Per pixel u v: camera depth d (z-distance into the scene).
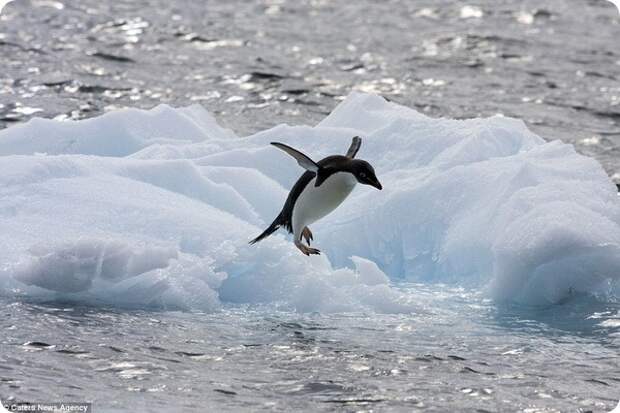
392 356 27.67
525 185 36.25
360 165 26.94
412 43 78.81
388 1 96.81
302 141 42.12
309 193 27.44
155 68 66.38
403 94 63.50
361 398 24.53
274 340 28.61
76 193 35.16
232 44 75.12
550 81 68.50
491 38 81.44
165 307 31.09
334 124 44.66
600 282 33.34
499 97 63.66
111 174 37.38
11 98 56.72
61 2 85.25
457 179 38.00
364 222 37.50
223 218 35.22
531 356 28.20
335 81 65.94
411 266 36.88
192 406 23.58
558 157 39.00
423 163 40.59
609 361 27.97
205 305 31.28
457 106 60.91
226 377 25.55
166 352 27.11
